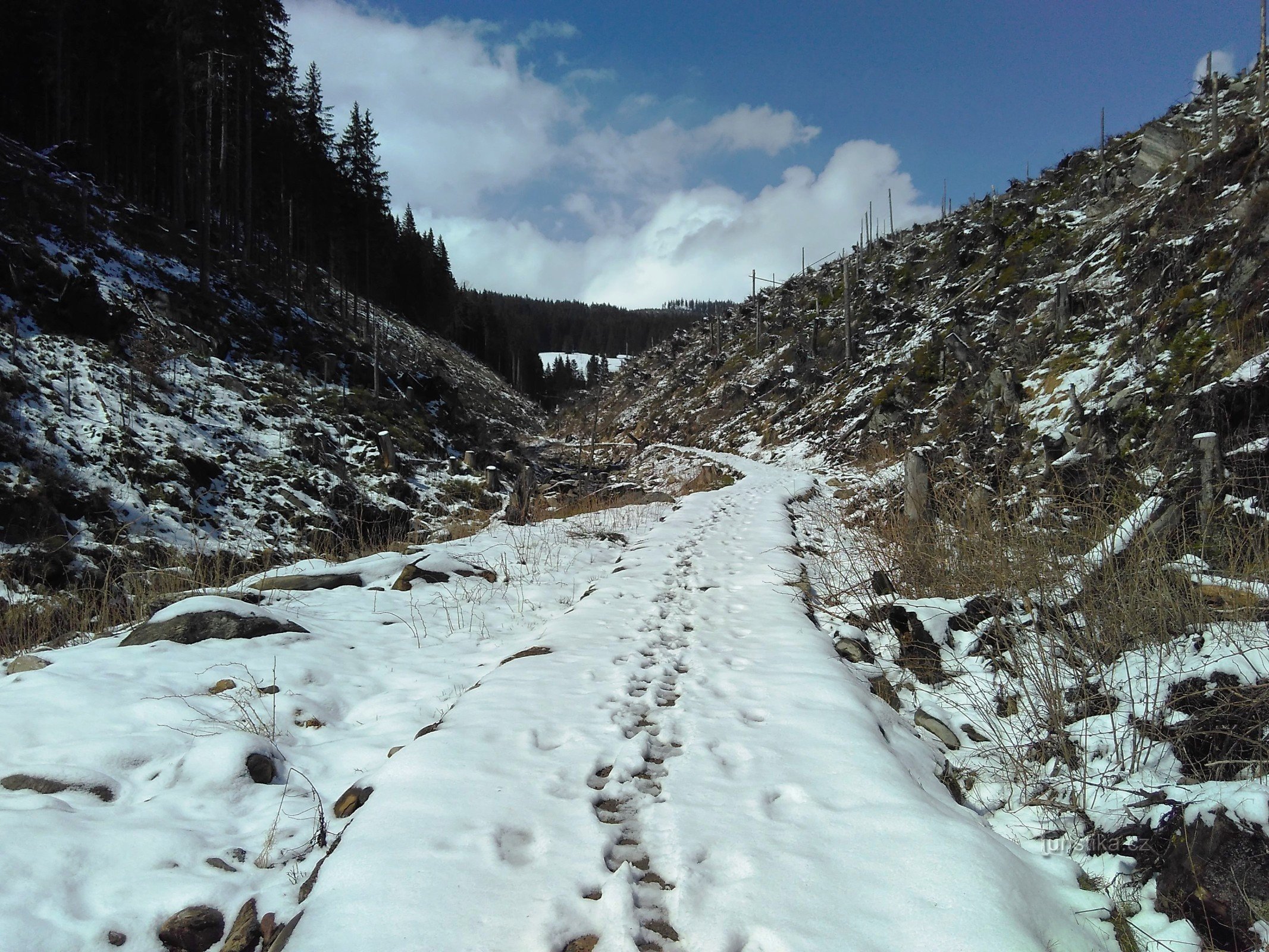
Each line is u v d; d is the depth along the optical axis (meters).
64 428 13.55
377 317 49.12
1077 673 4.00
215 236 33.22
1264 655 3.38
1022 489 6.07
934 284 35.22
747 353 50.09
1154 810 2.75
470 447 24.95
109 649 5.20
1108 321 17.45
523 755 3.37
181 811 3.22
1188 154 24.16
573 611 6.31
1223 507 4.94
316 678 4.93
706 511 13.77
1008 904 2.23
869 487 12.45
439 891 2.30
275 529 14.27
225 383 18.84
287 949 2.08
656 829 2.77
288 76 40.69
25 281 16.31
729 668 4.81
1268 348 9.47
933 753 3.80
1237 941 2.27
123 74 33.09
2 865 2.59
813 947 2.04
